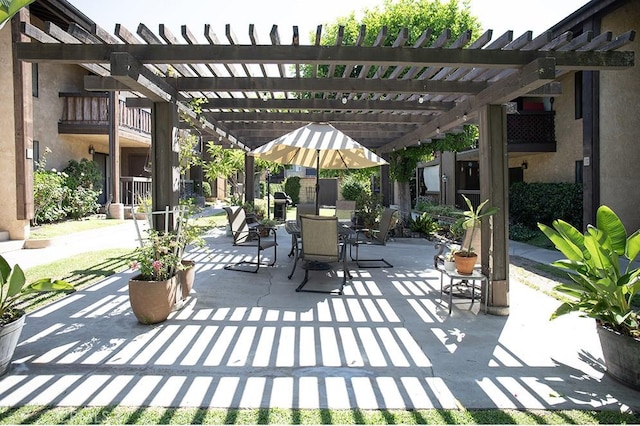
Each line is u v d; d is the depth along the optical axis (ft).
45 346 10.32
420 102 18.60
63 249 24.63
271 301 14.62
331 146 17.34
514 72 12.60
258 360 9.65
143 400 7.76
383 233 22.29
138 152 51.65
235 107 18.69
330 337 11.19
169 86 14.34
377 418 7.23
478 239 15.84
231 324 12.13
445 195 53.36
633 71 25.12
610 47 11.26
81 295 14.96
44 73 35.68
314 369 9.21
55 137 37.27
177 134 15.12
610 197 25.20
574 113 32.63
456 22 32.22
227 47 11.81
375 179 61.62
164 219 14.35
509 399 7.97
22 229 24.94
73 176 36.73
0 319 8.90
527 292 16.16
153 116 14.61
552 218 32.19
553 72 10.77
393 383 8.58
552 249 27.12
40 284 9.37
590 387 8.50
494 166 13.70
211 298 14.89
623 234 9.63
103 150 47.62
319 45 11.73
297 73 14.90
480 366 9.46
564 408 7.66
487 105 13.89
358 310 13.69
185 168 17.34
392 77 14.85
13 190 24.49
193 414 7.27
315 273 19.47
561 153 34.32
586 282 9.58
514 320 12.79
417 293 15.96
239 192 53.47
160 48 11.73
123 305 13.83
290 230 20.15
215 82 15.14
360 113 22.30
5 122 24.18
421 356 9.99
